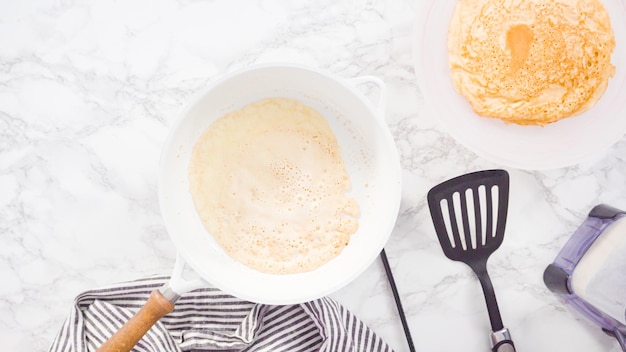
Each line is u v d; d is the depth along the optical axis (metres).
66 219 0.98
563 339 1.00
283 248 0.93
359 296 1.00
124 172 0.98
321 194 0.93
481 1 0.94
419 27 0.94
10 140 0.98
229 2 0.97
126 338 0.85
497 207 0.99
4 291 0.99
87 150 0.98
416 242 1.00
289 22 0.97
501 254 1.00
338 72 0.98
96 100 0.97
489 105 0.94
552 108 0.94
